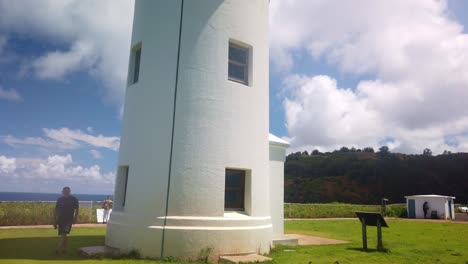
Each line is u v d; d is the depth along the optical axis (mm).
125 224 10758
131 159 11367
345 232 20609
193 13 11297
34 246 11906
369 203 82438
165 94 11039
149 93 11383
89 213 22922
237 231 10398
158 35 11586
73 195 11078
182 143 10586
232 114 11211
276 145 14789
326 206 39000
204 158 10578
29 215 20578
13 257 9797
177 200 10273
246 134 11438
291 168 99750
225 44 11484
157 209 10383
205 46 11188
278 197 14625
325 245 13930
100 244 12367
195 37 11180
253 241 10742
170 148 10617
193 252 9820
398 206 44219
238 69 12070
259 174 11648
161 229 10016
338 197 84625
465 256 12227
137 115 11562
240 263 9258
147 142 11078
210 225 10180
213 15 11453
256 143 11695
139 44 12383
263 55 12578
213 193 10492
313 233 19375
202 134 10695
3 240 13367
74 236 15062
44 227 18812
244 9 12148
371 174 90375
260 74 12289
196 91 10883
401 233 21109
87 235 15477
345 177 91500
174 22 11336
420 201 40625
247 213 11211
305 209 37656
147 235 10156
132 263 9203
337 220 32875
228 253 10133
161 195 10422
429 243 16000
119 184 12062
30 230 17172
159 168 10656
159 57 11406
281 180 14844
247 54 12273
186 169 10445
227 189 11156
